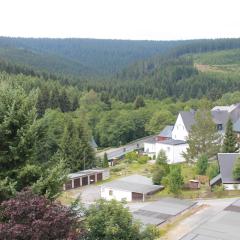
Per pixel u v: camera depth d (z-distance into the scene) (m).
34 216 15.28
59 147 75.75
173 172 51.12
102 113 120.69
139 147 104.12
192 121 83.62
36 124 18.78
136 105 141.00
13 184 17.38
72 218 16.86
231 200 46.62
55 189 18.72
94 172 66.12
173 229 35.72
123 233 19.53
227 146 65.50
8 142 18.61
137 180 58.75
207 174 57.34
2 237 14.55
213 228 31.20
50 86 139.62
